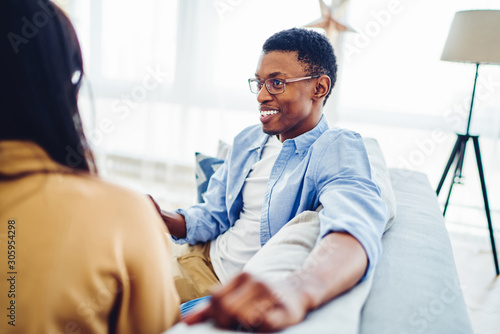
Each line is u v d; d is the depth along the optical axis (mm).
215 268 1256
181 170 3299
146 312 592
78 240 521
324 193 984
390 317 692
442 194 2840
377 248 792
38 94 547
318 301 639
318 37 1223
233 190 1343
